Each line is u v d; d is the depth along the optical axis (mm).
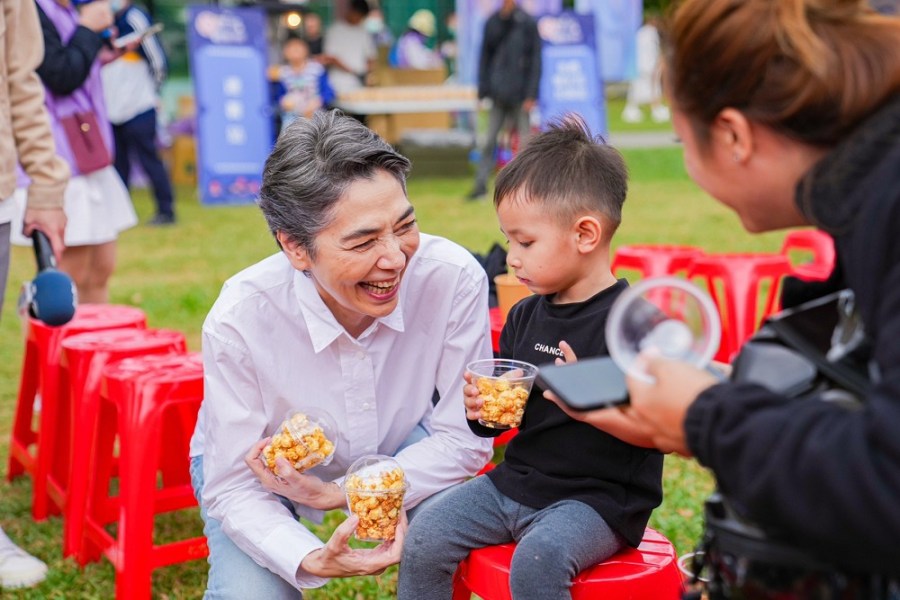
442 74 14430
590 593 1899
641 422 1346
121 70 8859
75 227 4422
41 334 3525
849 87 1147
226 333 2139
